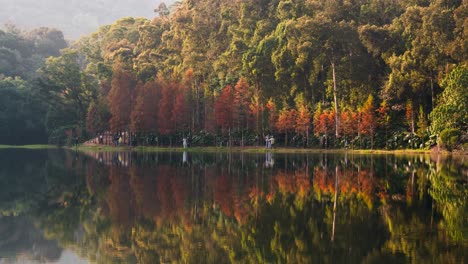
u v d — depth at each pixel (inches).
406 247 798.5
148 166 2220.7
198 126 3836.1
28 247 853.8
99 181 1700.3
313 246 818.2
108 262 762.8
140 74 4434.1
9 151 3954.2
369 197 1263.5
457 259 731.4
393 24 3191.4
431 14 2812.5
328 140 3284.9
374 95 3223.4
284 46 3410.4
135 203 1235.2
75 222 1042.1
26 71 6373.0
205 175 1793.8
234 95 3486.7
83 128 4598.9
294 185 1491.1
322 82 3533.5
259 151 3280.0
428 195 1288.1
